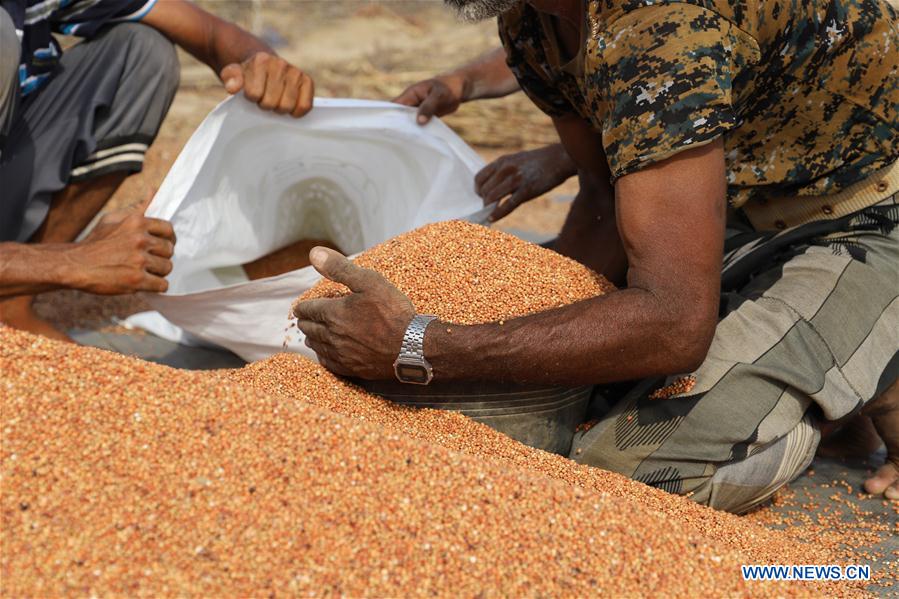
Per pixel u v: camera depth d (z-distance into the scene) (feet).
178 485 5.48
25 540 5.15
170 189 9.38
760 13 6.97
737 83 7.15
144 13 10.77
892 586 6.73
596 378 6.98
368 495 5.54
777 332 7.64
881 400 8.21
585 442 7.79
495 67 11.30
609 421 7.70
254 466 5.62
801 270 7.99
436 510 5.51
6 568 4.99
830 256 8.01
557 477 6.99
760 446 7.52
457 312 7.34
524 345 6.80
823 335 7.72
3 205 10.26
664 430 7.52
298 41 32.09
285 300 9.24
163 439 5.70
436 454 5.80
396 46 30.40
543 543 5.44
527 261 7.92
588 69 7.13
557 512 5.58
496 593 5.17
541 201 19.25
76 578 4.97
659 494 7.19
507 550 5.37
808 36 7.27
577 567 5.36
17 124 10.35
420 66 27.68
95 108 10.44
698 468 7.52
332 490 5.54
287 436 5.78
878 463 9.25
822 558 6.88
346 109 10.24
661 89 6.60
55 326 12.05
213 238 10.16
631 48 6.76
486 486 5.66
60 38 23.90
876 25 7.50
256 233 10.80
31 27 10.30
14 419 5.68
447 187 10.68
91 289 8.93
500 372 6.95
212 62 11.46
